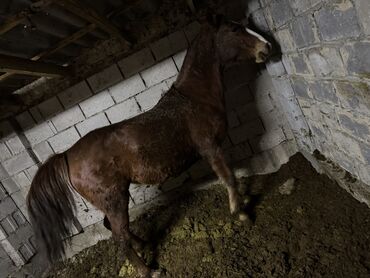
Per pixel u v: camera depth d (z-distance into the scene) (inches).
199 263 99.0
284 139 125.2
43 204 92.4
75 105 126.0
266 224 101.3
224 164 101.4
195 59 101.1
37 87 125.4
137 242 111.3
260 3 95.8
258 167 128.6
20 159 131.4
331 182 100.7
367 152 70.6
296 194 107.0
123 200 96.3
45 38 97.5
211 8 112.0
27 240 139.9
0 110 121.3
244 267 89.7
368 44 49.4
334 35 58.7
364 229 79.3
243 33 94.8
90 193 95.0
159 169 96.3
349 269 72.8
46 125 128.9
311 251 83.4
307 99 92.2
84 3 82.1
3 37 83.9
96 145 93.4
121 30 112.3
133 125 94.1
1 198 133.0
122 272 112.5
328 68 68.3
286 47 89.0
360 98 60.8
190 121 96.9
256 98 121.0
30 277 135.3
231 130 125.2
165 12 115.2
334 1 53.1
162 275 100.8
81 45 116.0
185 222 119.2
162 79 121.9
